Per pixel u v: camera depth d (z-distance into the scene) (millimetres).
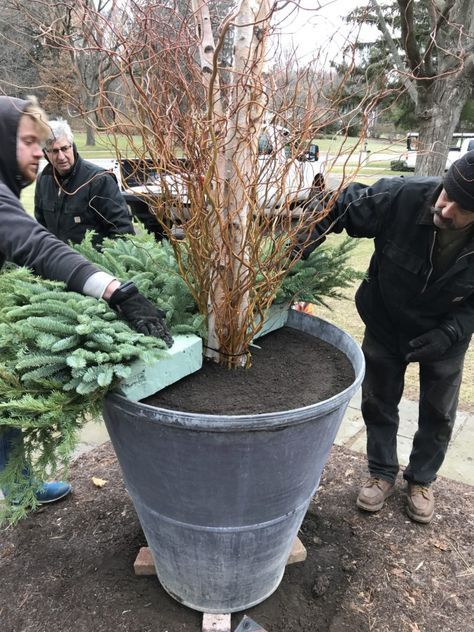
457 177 1645
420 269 1968
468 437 3045
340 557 2158
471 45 3002
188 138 1451
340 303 5328
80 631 1799
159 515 1643
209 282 1684
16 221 1450
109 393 1414
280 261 1729
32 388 1353
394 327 2230
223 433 1331
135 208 3273
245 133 1457
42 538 2217
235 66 1436
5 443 1893
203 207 1525
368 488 2445
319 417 1433
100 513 2369
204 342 1809
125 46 1344
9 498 1393
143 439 1435
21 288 1492
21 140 1646
